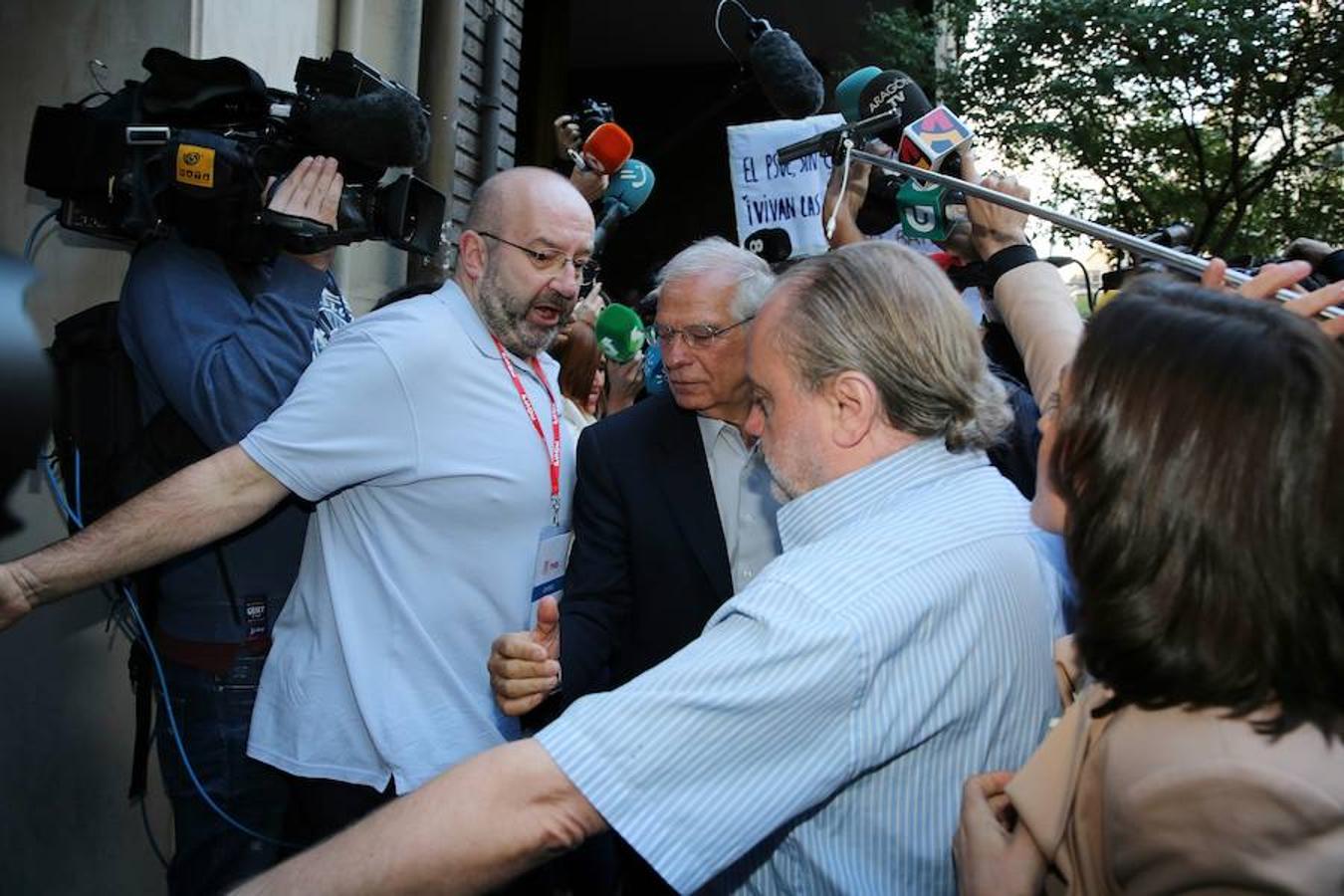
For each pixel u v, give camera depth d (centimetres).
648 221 1092
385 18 388
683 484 223
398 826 100
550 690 182
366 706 202
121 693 283
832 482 129
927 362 127
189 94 209
